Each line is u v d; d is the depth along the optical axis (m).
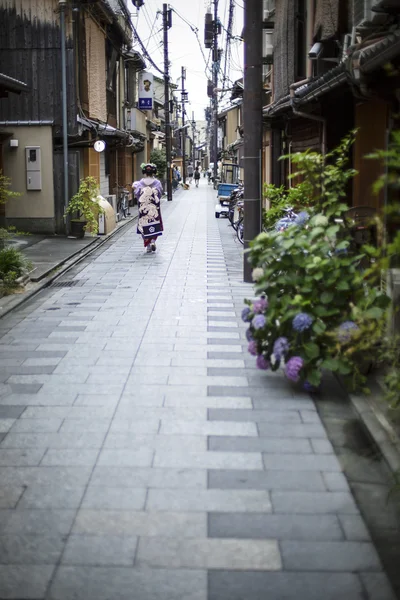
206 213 29.25
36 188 18.31
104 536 3.64
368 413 5.29
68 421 5.27
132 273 12.55
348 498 4.06
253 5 10.83
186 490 4.15
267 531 3.69
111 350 7.24
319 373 5.64
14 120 18.38
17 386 6.10
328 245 5.78
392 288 5.98
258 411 5.46
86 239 17.80
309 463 4.53
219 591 3.18
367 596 3.15
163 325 8.34
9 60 18.27
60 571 3.34
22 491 4.16
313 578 3.28
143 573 3.32
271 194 11.37
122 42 27.58
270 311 5.76
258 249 5.91
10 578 3.29
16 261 10.92
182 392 5.91
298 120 16.70
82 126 18.33
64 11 17.83
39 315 9.03
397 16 8.72
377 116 10.01
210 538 3.62
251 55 10.97
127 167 32.94
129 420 5.28
